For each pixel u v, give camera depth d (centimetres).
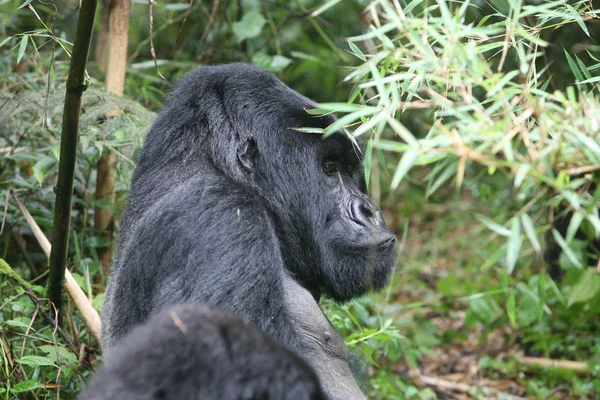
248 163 650
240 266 563
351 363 722
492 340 1163
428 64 536
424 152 441
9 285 779
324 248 662
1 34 1062
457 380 1048
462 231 1579
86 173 900
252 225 580
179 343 421
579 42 1048
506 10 749
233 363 419
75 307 768
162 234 586
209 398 411
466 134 461
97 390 417
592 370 1010
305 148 660
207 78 669
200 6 1269
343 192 669
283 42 1406
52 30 758
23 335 683
